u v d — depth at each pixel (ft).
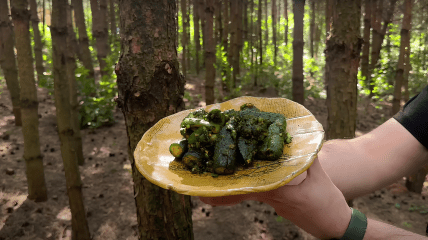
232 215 13.80
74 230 11.88
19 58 12.79
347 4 10.51
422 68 31.78
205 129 3.19
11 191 14.93
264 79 33.76
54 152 18.99
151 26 6.07
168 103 6.48
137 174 6.98
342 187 2.70
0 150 18.75
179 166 3.11
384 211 14.39
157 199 7.10
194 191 2.23
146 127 6.48
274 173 2.40
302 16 17.80
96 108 22.95
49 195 14.98
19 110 22.03
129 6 6.02
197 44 37.17
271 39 49.42
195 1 36.52
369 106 27.43
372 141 2.87
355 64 10.88
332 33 10.98
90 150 19.76
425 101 2.62
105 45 31.01
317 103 28.17
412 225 13.35
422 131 2.60
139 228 7.51
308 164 2.25
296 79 19.16
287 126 3.19
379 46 31.19
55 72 10.96
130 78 6.22
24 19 12.39
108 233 12.69
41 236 12.37
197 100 28.37
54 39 10.98
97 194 15.24
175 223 7.36
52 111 24.88
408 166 2.72
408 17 19.75
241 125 3.26
